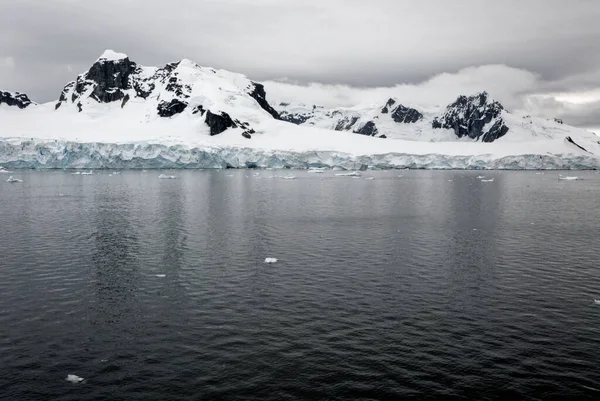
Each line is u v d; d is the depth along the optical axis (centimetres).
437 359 2731
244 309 3488
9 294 3803
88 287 3978
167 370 2617
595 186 14400
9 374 2581
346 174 18550
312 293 3834
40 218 7300
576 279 4231
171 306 3550
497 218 7569
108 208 8431
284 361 2705
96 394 2395
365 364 2670
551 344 2925
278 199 9994
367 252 5188
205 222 7006
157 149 19800
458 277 4284
